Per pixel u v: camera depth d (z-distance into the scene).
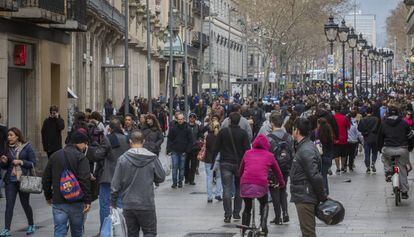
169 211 27.64
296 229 23.34
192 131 36.81
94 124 29.27
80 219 18.33
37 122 39.34
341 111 40.41
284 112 51.00
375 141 39.94
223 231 23.22
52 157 18.27
